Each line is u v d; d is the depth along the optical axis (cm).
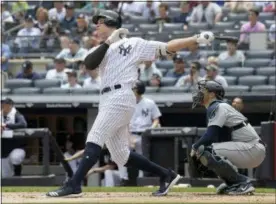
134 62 1784
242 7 4409
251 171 2858
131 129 3112
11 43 4178
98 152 1755
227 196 1867
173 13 4462
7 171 3170
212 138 1952
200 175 2044
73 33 4303
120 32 1772
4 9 4562
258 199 1714
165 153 2984
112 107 1752
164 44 1797
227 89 3403
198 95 2006
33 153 3303
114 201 1557
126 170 3042
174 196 1839
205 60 3744
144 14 4534
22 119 3183
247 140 1994
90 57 1769
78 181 1742
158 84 3569
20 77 3909
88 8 4638
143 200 1606
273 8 4391
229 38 1817
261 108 3459
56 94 3628
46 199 1636
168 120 3569
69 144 3656
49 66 4059
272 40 3831
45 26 4375
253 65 3738
